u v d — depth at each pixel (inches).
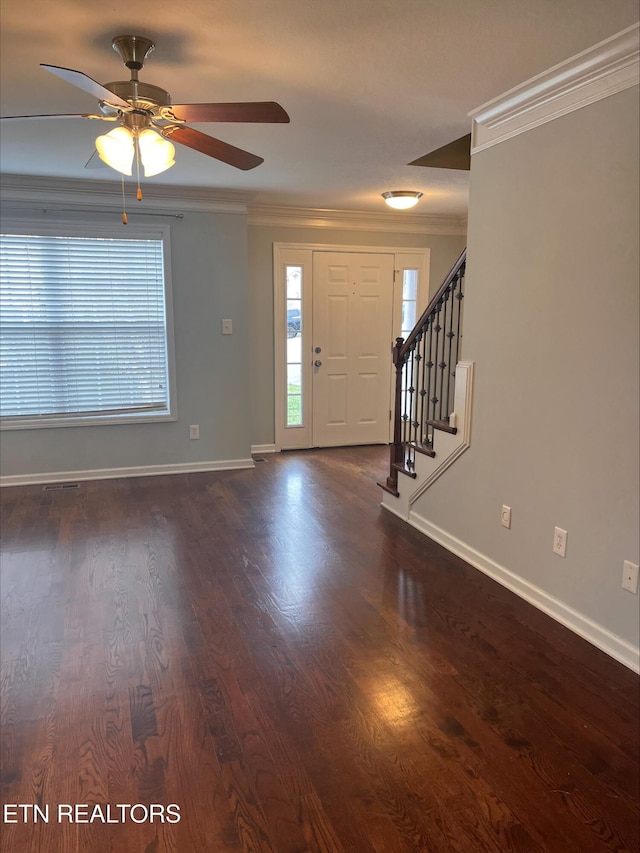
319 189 179.6
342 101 106.0
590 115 88.7
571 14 75.2
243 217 190.5
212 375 195.9
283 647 93.4
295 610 105.3
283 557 128.6
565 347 96.4
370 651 92.4
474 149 116.3
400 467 153.5
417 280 236.2
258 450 227.0
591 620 94.8
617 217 85.0
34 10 74.0
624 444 86.6
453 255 238.8
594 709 78.7
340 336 230.4
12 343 175.9
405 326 238.8
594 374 91.0
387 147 134.2
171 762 69.0
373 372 237.5
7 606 105.9
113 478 190.1
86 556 128.0
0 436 178.5
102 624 99.9
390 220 226.4
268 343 220.8
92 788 65.3
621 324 85.7
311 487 182.2
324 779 66.6
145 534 141.5
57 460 184.9
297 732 74.1
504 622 101.3
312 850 57.7
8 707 78.4
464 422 124.2
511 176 106.7
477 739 72.9
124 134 84.0
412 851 57.6
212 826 60.5
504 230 109.3
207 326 192.5
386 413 242.2
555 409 99.5
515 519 111.3
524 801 63.6
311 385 229.6
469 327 121.7
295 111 110.9
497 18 76.5
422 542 137.7
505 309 110.4
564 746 71.8
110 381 186.5
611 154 85.4
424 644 94.4
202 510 159.8
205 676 85.7
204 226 187.3
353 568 123.3
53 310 177.9
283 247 215.8
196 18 76.4
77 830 60.1
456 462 129.3
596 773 67.5
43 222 171.9
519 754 70.4
